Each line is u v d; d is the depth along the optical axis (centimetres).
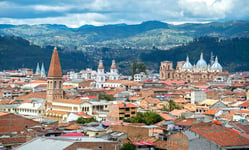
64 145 13638
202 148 16175
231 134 16875
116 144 14662
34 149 13838
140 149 17700
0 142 16162
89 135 18950
